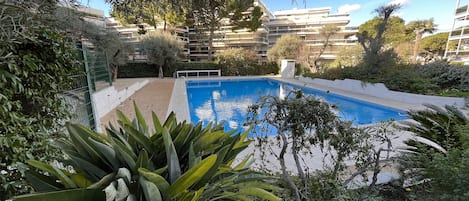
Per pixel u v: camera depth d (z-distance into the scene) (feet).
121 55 39.75
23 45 6.22
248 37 88.43
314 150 11.75
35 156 5.77
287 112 6.05
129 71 55.83
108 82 24.02
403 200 7.01
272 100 6.35
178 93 32.07
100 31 30.63
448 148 6.00
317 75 46.09
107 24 34.24
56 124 7.41
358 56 43.11
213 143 4.31
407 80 29.35
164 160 3.89
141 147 4.02
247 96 38.81
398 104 26.40
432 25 73.77
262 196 3.89
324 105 5.91
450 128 6.70
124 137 4.19
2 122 5.07
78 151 3.65
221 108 30.45
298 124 5.87
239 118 25.71
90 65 17.30
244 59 64.34
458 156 5.43
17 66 5.64
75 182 3.32
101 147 3.49
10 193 4.98
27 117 6.15
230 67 63.36
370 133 7.07
